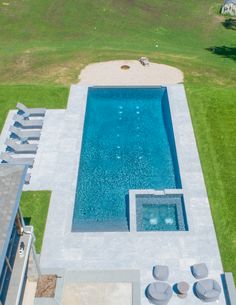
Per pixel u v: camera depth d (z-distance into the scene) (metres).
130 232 23.20
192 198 25.16
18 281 18.12
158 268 21.09
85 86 35.25
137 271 21.33
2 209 16.45
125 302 20.16
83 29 45.47
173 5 51.25
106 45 42.41
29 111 31.75
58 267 21.53
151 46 42.59
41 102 33.31
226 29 46.81
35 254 19.98
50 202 25.03
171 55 40.81
